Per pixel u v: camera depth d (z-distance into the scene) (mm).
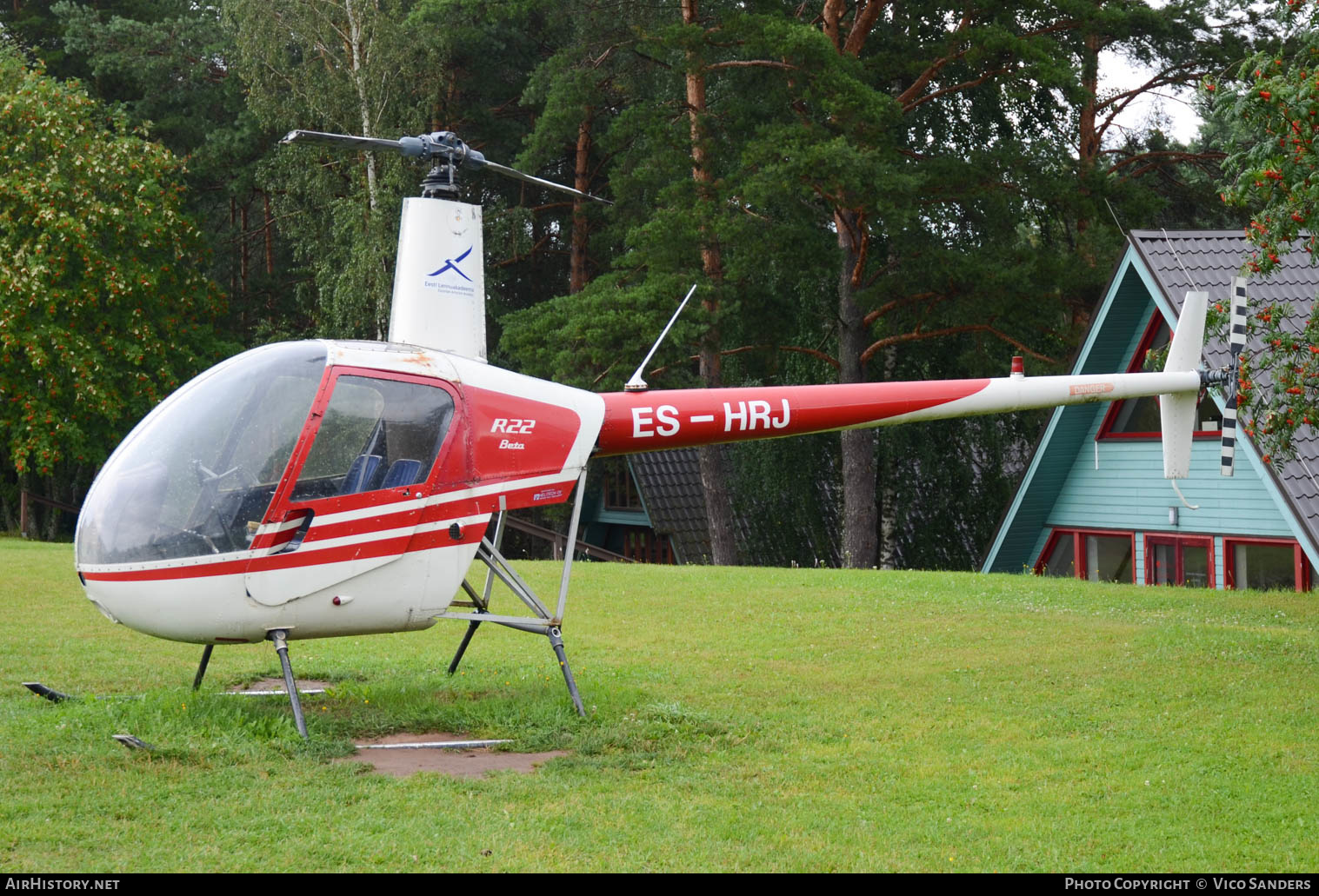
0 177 24219
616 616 12055
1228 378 11281
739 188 22000
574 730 7277
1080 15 22594
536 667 9344
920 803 5965
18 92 24859
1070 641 10430
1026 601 13273
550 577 15039
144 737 6516
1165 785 6262
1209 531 17484
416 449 7199
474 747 6934
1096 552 19688
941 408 9492
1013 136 25688
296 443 6828
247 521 6711
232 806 5543
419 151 7926
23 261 23766
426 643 10531
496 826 5426
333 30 28594
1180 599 13695
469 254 8047
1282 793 6102
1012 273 21562
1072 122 26469
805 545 29156
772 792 6109
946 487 27734
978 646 10328
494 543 7941
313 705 7809
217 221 36438
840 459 27828
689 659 9852
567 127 25938
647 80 28625
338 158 29250
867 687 8727
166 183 28516
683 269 23625
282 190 32688
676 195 22797
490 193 34594
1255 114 9734
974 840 5410
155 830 5184
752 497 29062
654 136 23828
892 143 21969
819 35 21094
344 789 5895
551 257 35875
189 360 27219
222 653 9891
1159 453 18234
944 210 24953
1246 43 25984
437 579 7293
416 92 28797
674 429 8344
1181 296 16375
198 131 33625
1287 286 16781
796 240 21703
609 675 9039
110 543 6648
